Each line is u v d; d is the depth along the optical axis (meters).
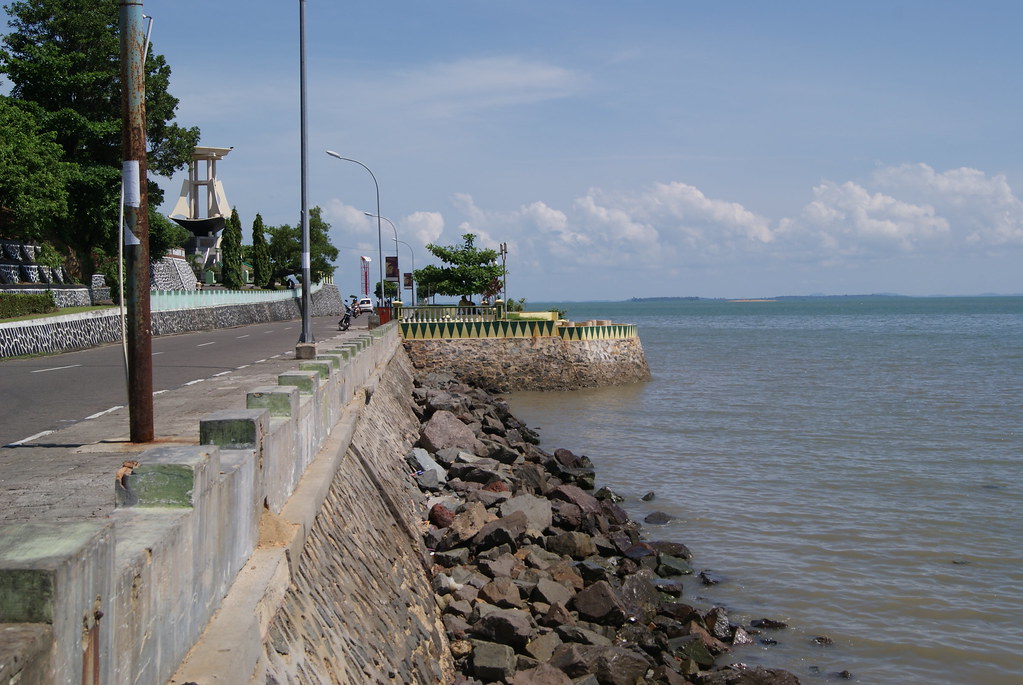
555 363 48.72
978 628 14.32
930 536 19.25
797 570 17.05
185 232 89.81
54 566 3.18
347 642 7.95
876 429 34.78
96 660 3.60
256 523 7.18
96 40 50.03
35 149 41.06
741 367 66.19
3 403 17.38
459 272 70.25
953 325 155.00
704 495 23.22
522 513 17.08
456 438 24.89
